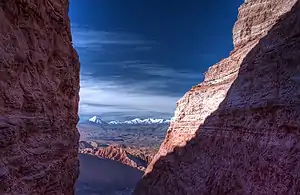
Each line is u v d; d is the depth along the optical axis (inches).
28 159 440.5
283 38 912.3
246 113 1008.9
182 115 1776.6
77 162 773.9
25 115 446.9
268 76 924.0
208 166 1243.8
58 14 603.5
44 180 492.4
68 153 658.2
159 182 1660.9
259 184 804.0
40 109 498.3
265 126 853.8
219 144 1218.0
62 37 635.5
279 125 776.9
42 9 523.8
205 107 1521.9
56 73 595.5
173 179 1512.1
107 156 5162.4
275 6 1307.8
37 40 508.4
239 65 1328.7
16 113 419.2
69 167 672.4
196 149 1451.8
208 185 1158.3
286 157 703.7
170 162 1646.2
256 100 944.3
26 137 448.5
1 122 369.7
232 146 1075.9
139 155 5236.2
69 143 669.3
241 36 1456.7
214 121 1342.3
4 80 397.1
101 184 3334.2
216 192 1078.4
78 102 788.0
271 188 735.1
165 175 1638.8
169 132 1905.8
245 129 988.6
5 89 394.9
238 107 1084.5
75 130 753.0
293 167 671.1
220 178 1089.4
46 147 517.7
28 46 474.0
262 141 844.6
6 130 374.6
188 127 1653.5
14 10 434.9
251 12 1423.5
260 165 820.0
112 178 3656.5
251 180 855.1
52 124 557.6
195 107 1646.2
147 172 1879.9
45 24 542.6
